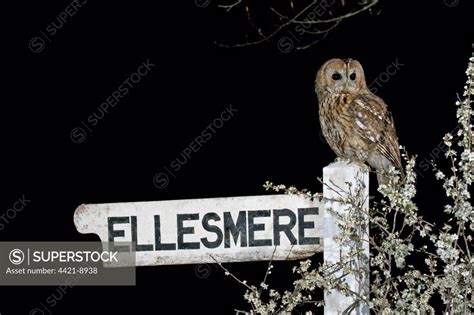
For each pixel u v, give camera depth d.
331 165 3.54
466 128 3.53
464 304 3.53
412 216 3.51
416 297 3.64
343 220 3.41
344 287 3.46
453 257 3.47
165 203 3.47
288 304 3.61
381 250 3.54
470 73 3.55
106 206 3.47
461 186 3.51
